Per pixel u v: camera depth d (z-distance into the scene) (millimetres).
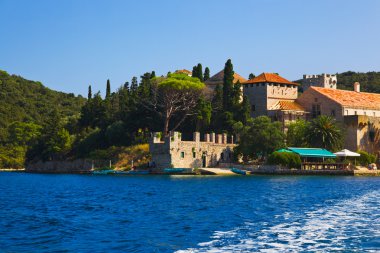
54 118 161000
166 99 139000
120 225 40750
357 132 138000
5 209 54125
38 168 161750
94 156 142500
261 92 155250
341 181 95875
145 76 165375
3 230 39219
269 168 118938
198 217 44594
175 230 37812
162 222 41969
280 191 72250
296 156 118438
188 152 126562
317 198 61156
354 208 49969
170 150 123125
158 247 31938
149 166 127500
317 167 120562
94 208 53406
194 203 56625
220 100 145500
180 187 82250
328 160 123688
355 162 125812
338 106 144625
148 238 34875
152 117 143750
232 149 134625
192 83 140500
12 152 199250
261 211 48375
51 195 72375
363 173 116812
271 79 157250
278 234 35156
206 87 154250
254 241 32875
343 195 65125
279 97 157125
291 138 130750
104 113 157875
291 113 148250
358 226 38094
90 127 165500
